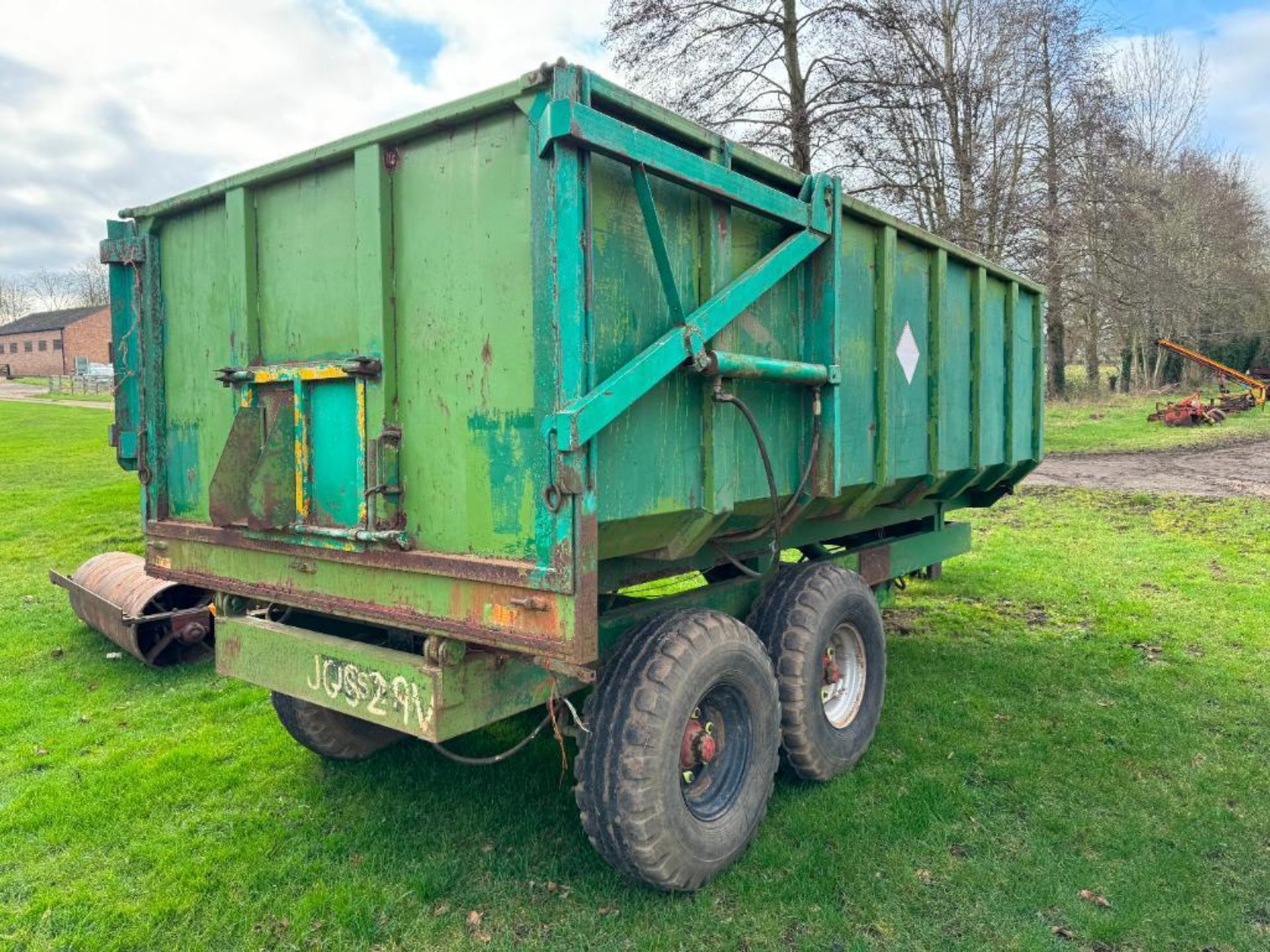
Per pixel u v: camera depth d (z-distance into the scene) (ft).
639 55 53.62
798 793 12.81
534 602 8.41
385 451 9.55
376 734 13.98
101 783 13.51
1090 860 11.16
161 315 12.92
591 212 8.27
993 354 18.25
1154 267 75.77
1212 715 16.12
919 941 9.46
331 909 10.03
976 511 40.98
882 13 50.83
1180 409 74.95
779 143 51.90
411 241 9.47
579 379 8.09
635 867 9.47
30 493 44.11
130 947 9.50
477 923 9.77
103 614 19.88
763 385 11.36
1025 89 66.13
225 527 11.66
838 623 13.12
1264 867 11.07
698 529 10.46
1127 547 32.24
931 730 15.33
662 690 9.52
